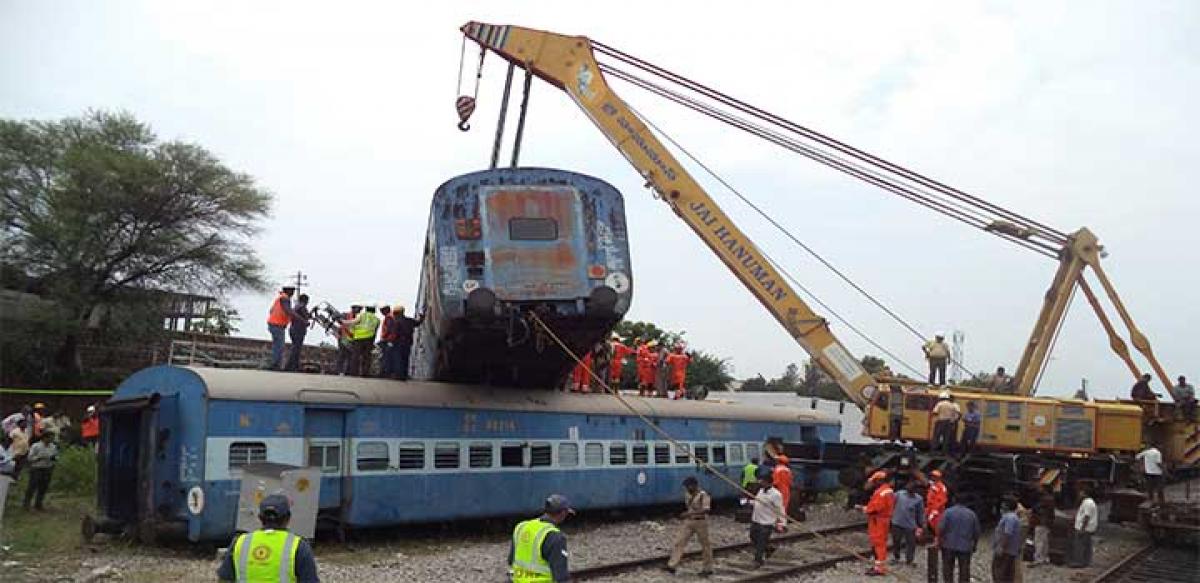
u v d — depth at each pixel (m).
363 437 18.20
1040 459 26.16
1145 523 24.75
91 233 44.50
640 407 24.95
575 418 22.62
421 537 19.88
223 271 48.41
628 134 24.80
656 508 26.62
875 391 26.38
